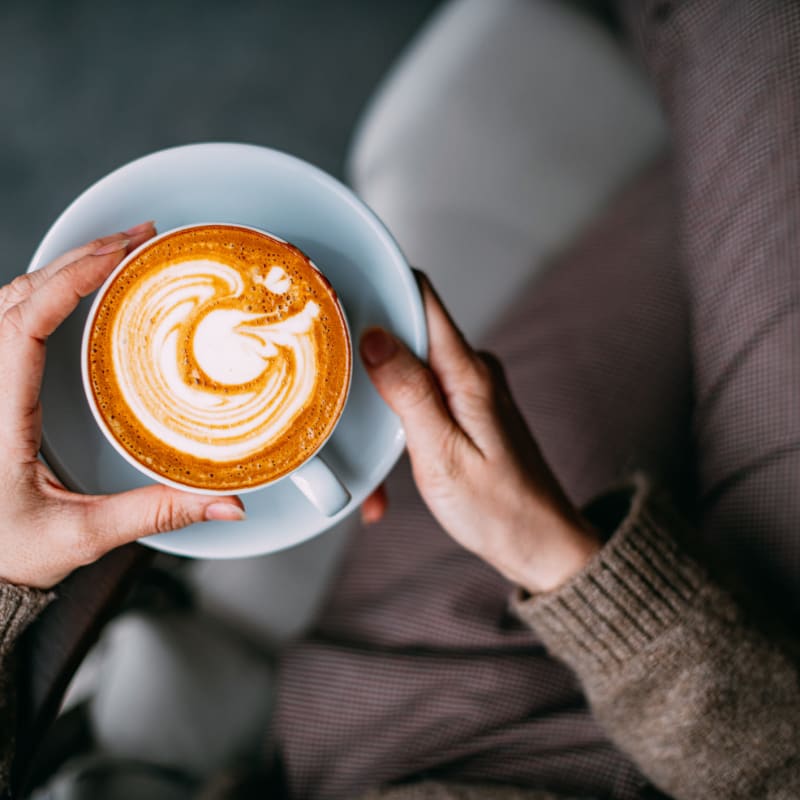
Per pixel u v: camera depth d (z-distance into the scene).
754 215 0.87
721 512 0.87
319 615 1.05
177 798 0.94
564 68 1.23
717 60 0.93
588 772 0.87
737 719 0.72
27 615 0.66
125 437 0.63
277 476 0.64
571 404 1.00
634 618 0.71
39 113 1.60
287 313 0.66
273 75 1.63
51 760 0.91
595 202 1.22
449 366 0.70
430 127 1.23
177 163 0.67
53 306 0.62
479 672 0.92
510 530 0.72
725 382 0.88
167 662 0.99
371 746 0.93
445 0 1.65
